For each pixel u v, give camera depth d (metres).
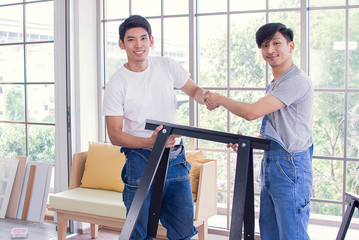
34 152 4.39
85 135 4.15
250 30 3.63
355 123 3.44
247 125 3.70
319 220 3.58
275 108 2.26
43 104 4.30
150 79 2.42
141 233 2.35
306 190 2.29
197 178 3.47
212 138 2.06
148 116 2.41
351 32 3.39
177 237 2.43
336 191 3.53
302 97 2.28
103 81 4.27
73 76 4.06
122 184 3.76
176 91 3.93
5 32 4.43
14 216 4.36
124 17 4.13
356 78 3.40
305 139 2.29
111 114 2.40
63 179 4.11
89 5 4.14
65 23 4.01
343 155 3.49
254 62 3.64
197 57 3.84
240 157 1.98
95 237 3.97
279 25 2.32
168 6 3.90
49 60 4.23
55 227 4.14
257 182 3.67
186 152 3.62
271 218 2.38
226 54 3.72
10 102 4.47
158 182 2.31
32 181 4.32
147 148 2.38
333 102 3.49
